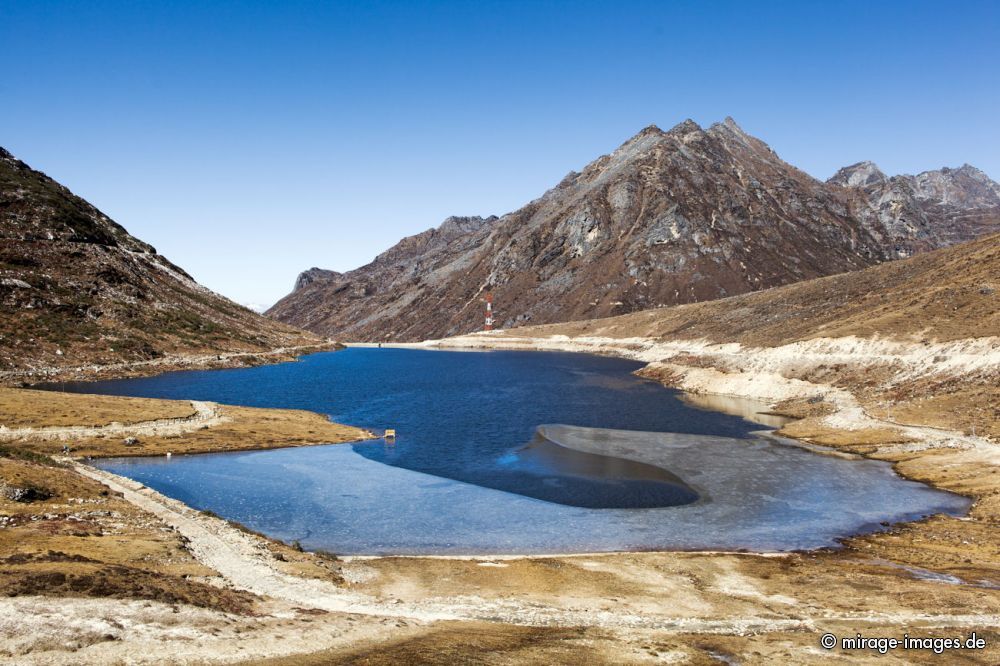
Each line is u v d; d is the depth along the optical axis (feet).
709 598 118.21
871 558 143.95
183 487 196.54
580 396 418.92
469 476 215.10
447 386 483.51
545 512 177.78
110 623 80.64
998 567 135.03
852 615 108.17
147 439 250.57
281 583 115.34
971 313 320.29
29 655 70.08
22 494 142.20
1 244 618.85
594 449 256.32
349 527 164.14
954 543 150.51
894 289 428.97
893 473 217.15
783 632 100.58
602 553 148.05
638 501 188.14
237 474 213.46
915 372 303.89
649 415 338.13
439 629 97.35
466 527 165.27
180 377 524.93
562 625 103.96
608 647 90.89
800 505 184.24
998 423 234.38
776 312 545.44
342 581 122.83
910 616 107.45
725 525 167.94
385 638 90.33
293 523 166.40
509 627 100.99
